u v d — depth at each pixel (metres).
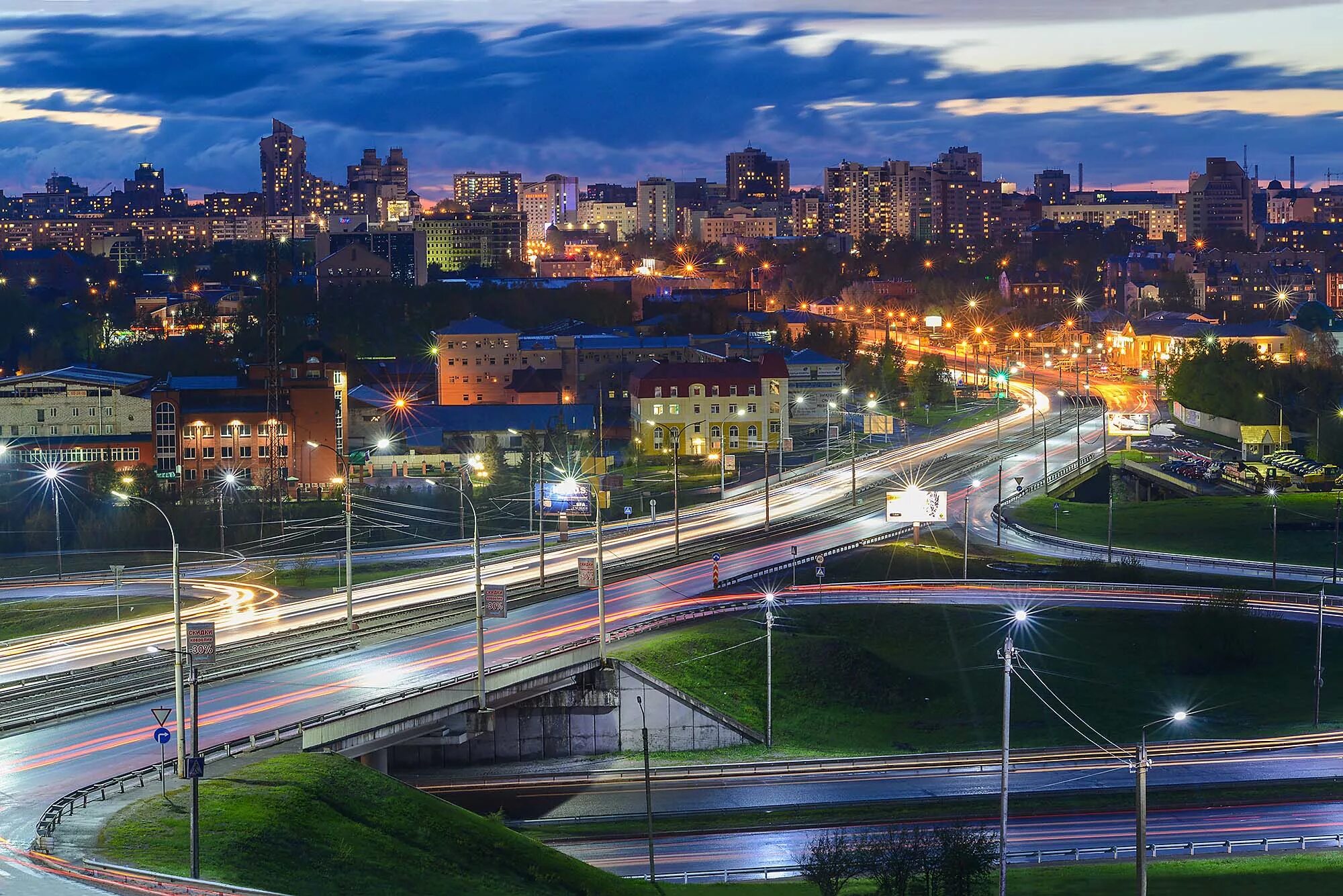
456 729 130.50
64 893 78.56
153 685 134.38
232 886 81.62
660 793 134.12
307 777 106.56
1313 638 171.50
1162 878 113.75
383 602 179.88
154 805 99.06
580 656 143.88
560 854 110.69
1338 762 141.50
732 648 161.00
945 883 104.88
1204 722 153.62
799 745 147.25
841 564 198.00
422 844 103.75
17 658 152.12
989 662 167.62
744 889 111.38
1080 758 142.62
